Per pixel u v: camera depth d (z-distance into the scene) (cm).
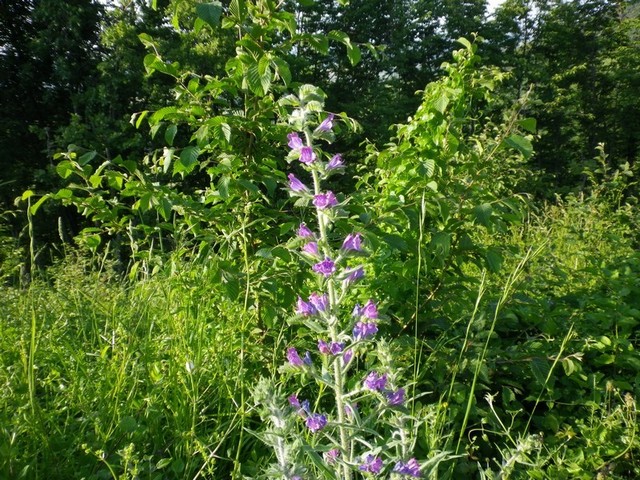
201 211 289
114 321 282
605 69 2369
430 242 303
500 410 285
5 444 198
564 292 389
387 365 181
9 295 336
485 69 351
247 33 272
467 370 291
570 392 299
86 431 241
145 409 251
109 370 255
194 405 233
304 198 188
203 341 290
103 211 302
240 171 294
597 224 550
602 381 300
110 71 1645
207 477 234
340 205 181
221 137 274
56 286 366
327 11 2223
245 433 256
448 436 241
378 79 2261
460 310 325
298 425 229
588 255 429
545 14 2466
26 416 217
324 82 2178
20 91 1847
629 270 356
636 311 320
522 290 334
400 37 2197
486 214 287
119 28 1617
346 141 1716
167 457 244
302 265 287
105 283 424
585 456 250
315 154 187
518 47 2588
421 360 300
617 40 2400
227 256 298
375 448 168
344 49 2183
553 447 268
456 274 336
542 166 2223
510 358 297
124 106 1714
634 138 2341
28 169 1731
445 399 280
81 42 1756
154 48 290
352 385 256
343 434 171
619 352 311
